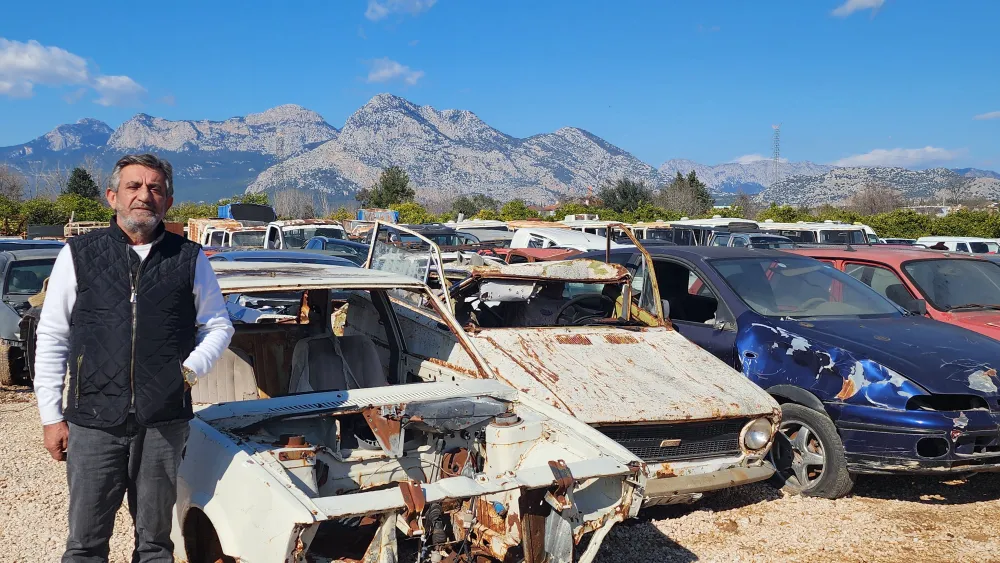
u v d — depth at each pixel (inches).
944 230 1453.0
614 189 2647.6
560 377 206.7
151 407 121.3
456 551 149.1
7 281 381.4
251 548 123.1
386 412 163.9
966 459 213.8
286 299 237.6
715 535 204.4
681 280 297.1
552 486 140.3
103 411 120.1
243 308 238.7
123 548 180.1
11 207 1515.7
